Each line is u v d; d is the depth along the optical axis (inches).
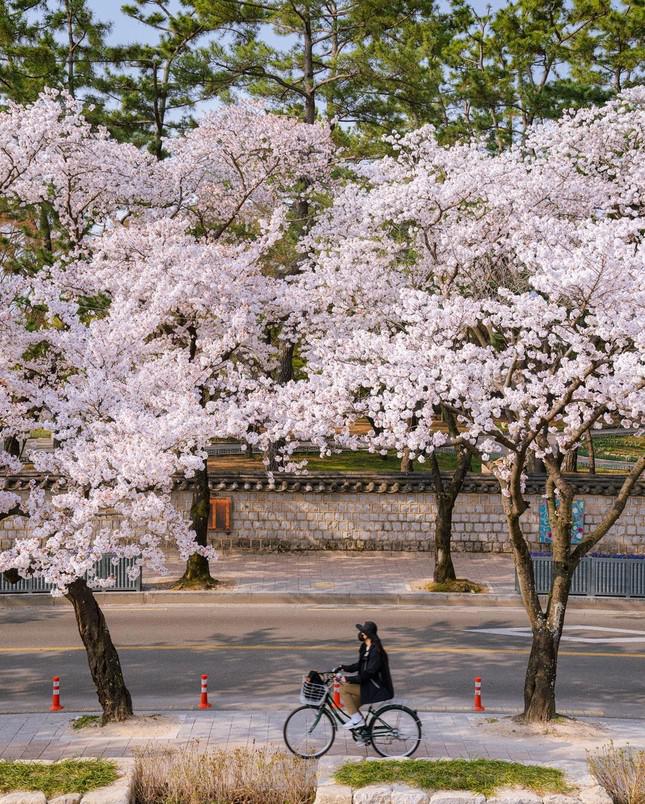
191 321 883.4
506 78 1462.8
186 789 411.8
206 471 954.7
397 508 1119.0
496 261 883.4
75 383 671.1
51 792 391.5
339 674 488.1
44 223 1016.2
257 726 546.9
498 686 645.3
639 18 1336.1
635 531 1090.1
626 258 522.3
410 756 486.3
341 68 1262.3
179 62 1371.8
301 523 1121.4
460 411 599.2
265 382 740.7
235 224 1154.7
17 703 612.4
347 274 916.0
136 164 1050.1
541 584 927.7
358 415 698.8
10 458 591.8
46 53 1244.5
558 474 575.5
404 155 1018.1
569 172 876.6
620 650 748.0
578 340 536.1
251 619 844.0
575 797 388.8
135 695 627.8
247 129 1031.0
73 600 561.9
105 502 525.3
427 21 1368.1
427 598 912.9
